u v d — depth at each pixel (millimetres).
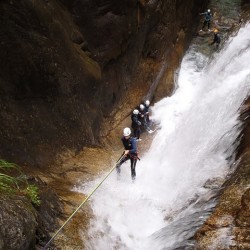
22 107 9141
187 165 9594
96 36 11898
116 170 9758
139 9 13125
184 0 16953
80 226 6820
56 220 6586
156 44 14930
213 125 10562
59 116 10227
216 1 22109
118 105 13500
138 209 8273
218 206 6387
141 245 6895
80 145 10820
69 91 10484
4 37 8430
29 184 6930
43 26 9352
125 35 12734
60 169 9484
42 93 9672
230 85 12828
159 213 8094
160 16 14672
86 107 11422
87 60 11469
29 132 9156
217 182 7727
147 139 12852
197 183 8266
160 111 14438
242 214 5879
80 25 11508
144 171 10547
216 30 17906
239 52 14828
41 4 9352
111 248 6719
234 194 6520
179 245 5855
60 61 10016
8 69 8672
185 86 15953
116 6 11961
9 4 8359
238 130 8805
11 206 5188
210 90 13656
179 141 11375
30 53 9016
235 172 7344
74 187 8742
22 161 8672
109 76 12789
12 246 4703
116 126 13016
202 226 6016
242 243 5340
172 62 16281
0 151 8195
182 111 13992
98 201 8188
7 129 8555
